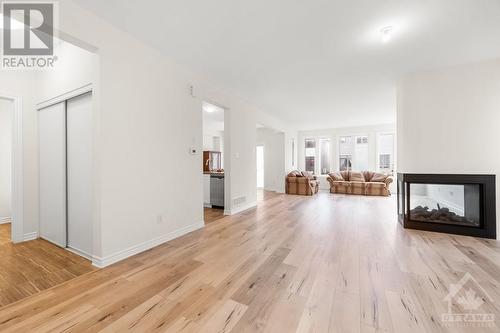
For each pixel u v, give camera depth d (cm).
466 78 324
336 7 209
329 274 212
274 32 250
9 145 420
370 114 662
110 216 237
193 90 355
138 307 165
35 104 321
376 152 852
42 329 143
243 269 224
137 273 216
